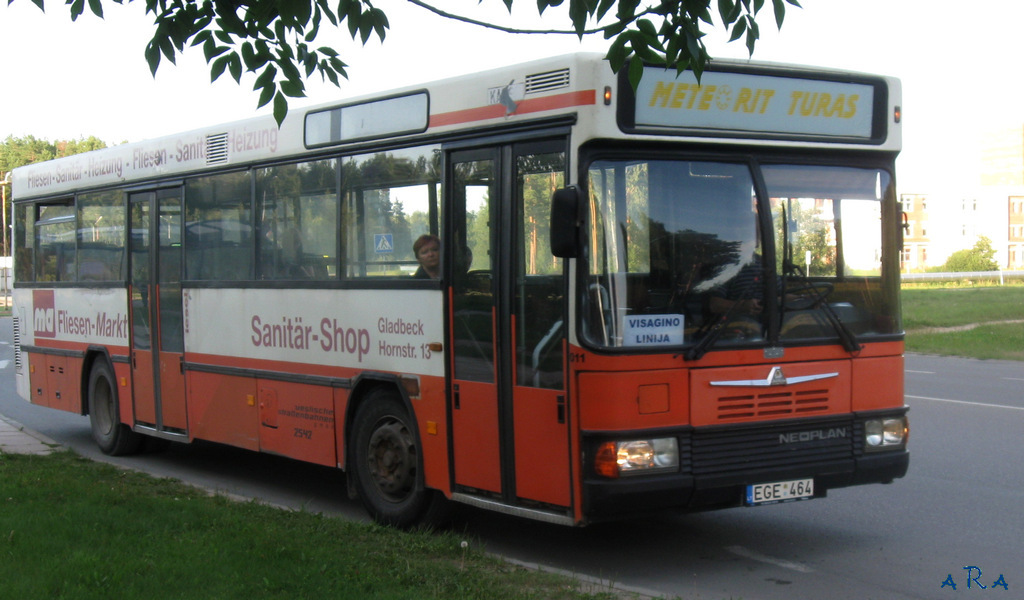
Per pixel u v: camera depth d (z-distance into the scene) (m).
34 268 13.32
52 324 12.85
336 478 10.34
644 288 6.17
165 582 5.69
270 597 5.46
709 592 6.15
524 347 6.55
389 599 5.45
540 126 6.46
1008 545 7.14
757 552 7.07
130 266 11.12
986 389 16.52
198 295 9.99
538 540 7.48
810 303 6.60
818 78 6.74
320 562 6.15
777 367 6.42
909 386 17.03
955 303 37.06
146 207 10.84
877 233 6.97
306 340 8.59
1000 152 144.00
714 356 6.25
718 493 6.21
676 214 6.31
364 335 7.96
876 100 6.98
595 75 6.12
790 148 6.65
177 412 10.41
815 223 6.72
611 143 6.19
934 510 8.18
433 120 7.33
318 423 8.48
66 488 8.47
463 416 7.04
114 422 11.60
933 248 101.31
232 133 9.53
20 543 6.48
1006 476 9.40
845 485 6.69
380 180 7.83
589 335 6.08
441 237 7.20
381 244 7.79
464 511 7.76
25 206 13.54
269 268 9.05
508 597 5.68
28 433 13.21
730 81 6.46
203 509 7.70
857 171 6.94
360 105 8.03
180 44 6.49
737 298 6.39
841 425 6.64
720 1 5.66
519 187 6.63
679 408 6.15
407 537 7.20
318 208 8.48
